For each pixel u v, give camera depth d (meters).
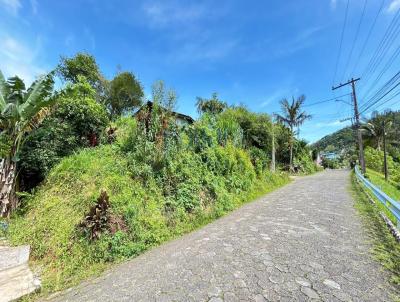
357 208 7.35
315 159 45.34
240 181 11.43
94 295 3.53
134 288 3.49
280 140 26.55
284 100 27.45
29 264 4.85
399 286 3.01
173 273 3.76
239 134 15.43
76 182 7.00
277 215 6.88
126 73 19.67
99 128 10.47
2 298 3.71
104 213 5.41
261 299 2.86
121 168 7.34
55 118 9.15
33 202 7.43
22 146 8.02
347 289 2.98
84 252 4.91
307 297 2.85
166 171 7.98
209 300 2.93
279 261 3.82
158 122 8.38
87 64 18.81
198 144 10.36
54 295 3.90
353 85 20.69
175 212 7.07
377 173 28.52
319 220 6.06
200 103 24.11
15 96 7.95
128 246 5.23
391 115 33.75
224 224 6.60
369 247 4.23
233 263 3.87
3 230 6.50
